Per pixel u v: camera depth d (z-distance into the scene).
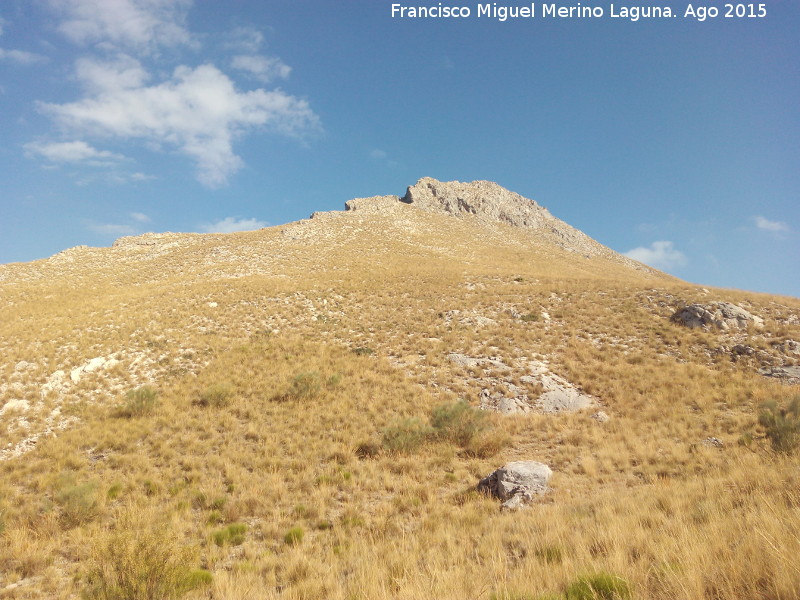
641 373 21.14
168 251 69.56
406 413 17.86
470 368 22.62
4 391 19.48
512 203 126.69
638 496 9.06
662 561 5.10
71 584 8.06
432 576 6.07
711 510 7.11
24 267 58.62
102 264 62.25
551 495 10.78
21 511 10.98
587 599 4.69
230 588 6.92
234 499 11.59
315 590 6.55
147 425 16.73
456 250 79.00
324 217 91.31
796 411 13.70
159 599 6.53
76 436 15.80
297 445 15.20
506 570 5.91
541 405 18.78
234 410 18.47
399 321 31.94
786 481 8.29
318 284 43.12
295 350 25.98
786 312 28.47
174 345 26.02
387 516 10.34
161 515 10.67
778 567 4.09
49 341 25.78
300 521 10.34
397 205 108.25
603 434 15.52
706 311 27.30
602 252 113.62
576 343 25.52
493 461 13.98
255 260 59.75
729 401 17.39
